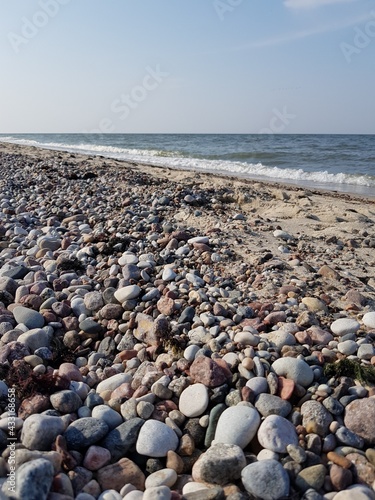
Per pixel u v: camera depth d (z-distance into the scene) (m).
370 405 2.10
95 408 2.25
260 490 1.76
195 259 4.28
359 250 4.81
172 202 6.61
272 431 2.00
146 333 3.00
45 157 15.14
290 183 12.67
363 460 1.91
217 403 2.29
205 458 1.88
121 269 4.05
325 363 2.54
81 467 1.93
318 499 1.72
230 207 6.84
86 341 3.10
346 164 18.05
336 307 3.38
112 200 6.88
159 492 1.73
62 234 5.31
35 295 3.49
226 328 2.98
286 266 4.14
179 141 46.56
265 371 2.43
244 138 55.84
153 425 2.11
